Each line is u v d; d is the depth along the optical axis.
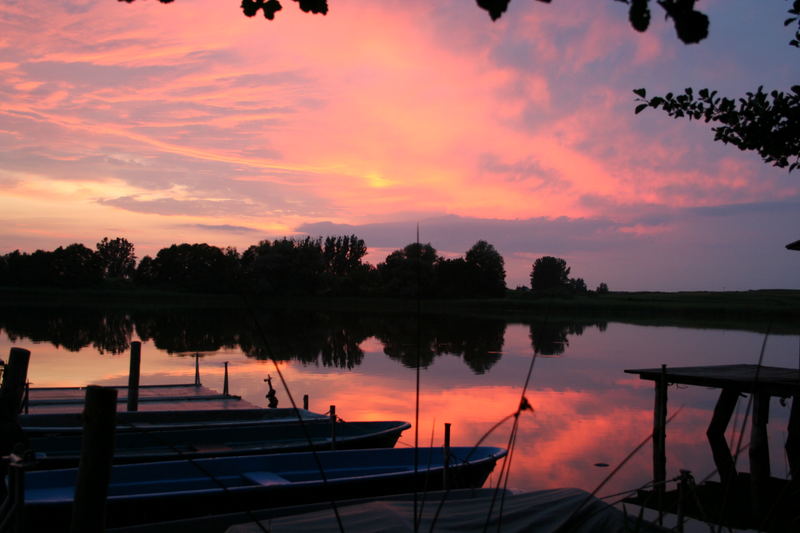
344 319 53.62
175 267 98.31
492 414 13.48
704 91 5.99
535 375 19.66
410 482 7.33
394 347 28.83
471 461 7.86
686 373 10.83
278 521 4.43
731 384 9.73
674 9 1.45
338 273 101.50
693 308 79.19
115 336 33.62
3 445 7.40
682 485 4.23
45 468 8.04
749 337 38.19
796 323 57.84
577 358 24.89
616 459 10.06
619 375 19.95
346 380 18.42
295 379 18.62
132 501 6.08
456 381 18.30
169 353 25.92
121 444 8.92
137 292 94.44
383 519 4.42
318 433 10.23
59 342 29.88
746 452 10.86
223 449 9.19
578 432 11.90
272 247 81.00
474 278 85.06
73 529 3.68
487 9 1.53
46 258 94.50
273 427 9.88
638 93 6.24
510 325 48.50
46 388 14.66
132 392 11.92
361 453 8.07
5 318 47.59
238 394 16.09
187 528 6.20
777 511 7.42
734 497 8.21
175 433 9.26
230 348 28.05
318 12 2.55
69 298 92.06
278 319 51.88
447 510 4.65
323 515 4.52
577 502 4.67
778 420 13.77
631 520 4.43
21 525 4.55
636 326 51.53
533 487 8.52
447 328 43.75
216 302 88.62
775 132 5.84
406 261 79.19
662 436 9.29
